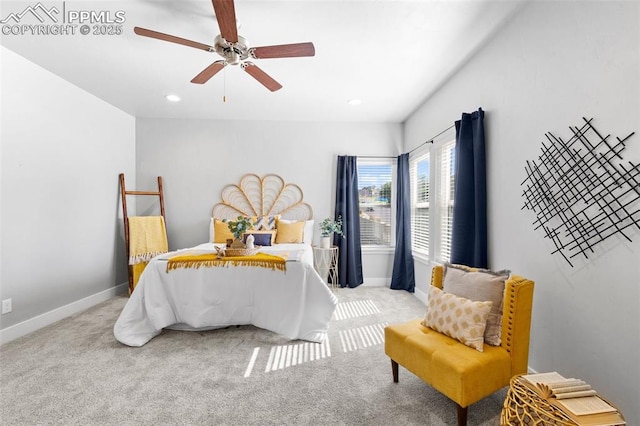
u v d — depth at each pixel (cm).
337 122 439
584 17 154
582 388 118
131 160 416
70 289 315
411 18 205
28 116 269
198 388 183
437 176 336
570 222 164
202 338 254
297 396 176
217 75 294
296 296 256
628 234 135
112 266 380
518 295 154
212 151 434
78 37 231
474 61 254
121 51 251
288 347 239
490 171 232
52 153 293
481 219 235
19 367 206
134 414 160
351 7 194
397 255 415
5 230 249
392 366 189
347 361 217
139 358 219
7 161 251
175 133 430
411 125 409
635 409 132
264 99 356
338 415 160
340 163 429
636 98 131
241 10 196
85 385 185
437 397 175
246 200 435
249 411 163
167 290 261
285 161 438
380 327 281
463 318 161
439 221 336
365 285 441
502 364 150
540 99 183
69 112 313
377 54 252
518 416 112
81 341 247
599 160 147
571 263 163
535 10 186
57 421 154
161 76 296
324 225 409
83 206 334
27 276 267
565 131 166
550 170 176
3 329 246
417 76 292
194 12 201
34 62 270
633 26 131
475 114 242
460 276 184
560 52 168
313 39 230
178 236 432
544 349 181
